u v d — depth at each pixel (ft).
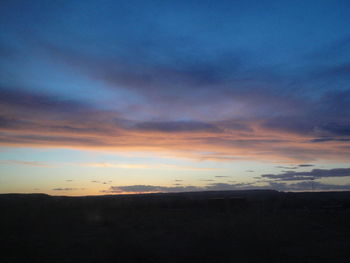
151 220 98.37
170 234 69.21
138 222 93.04
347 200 185.16
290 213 118.73
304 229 74.74
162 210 140.87
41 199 211.61
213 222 77.25
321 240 61.77
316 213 120.98
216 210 138.72
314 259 46.14
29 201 181.06
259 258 46.19
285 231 67.00
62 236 70.08
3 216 108.27
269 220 85.30
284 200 175.42
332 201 180.45
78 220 102.32
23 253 52.54
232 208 136.87
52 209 141.38
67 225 89.81
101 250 51.47
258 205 142.00
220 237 59.16
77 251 53.26
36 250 54.65
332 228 78.38
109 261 46.03
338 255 48.83
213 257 46.73
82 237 68.08
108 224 90.38
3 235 72.33
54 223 94.43
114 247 51.55
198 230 68.44
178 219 100.63
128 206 156.87
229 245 53.62
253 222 72.08
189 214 119.34
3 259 48.42
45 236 70.23
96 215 117.39
